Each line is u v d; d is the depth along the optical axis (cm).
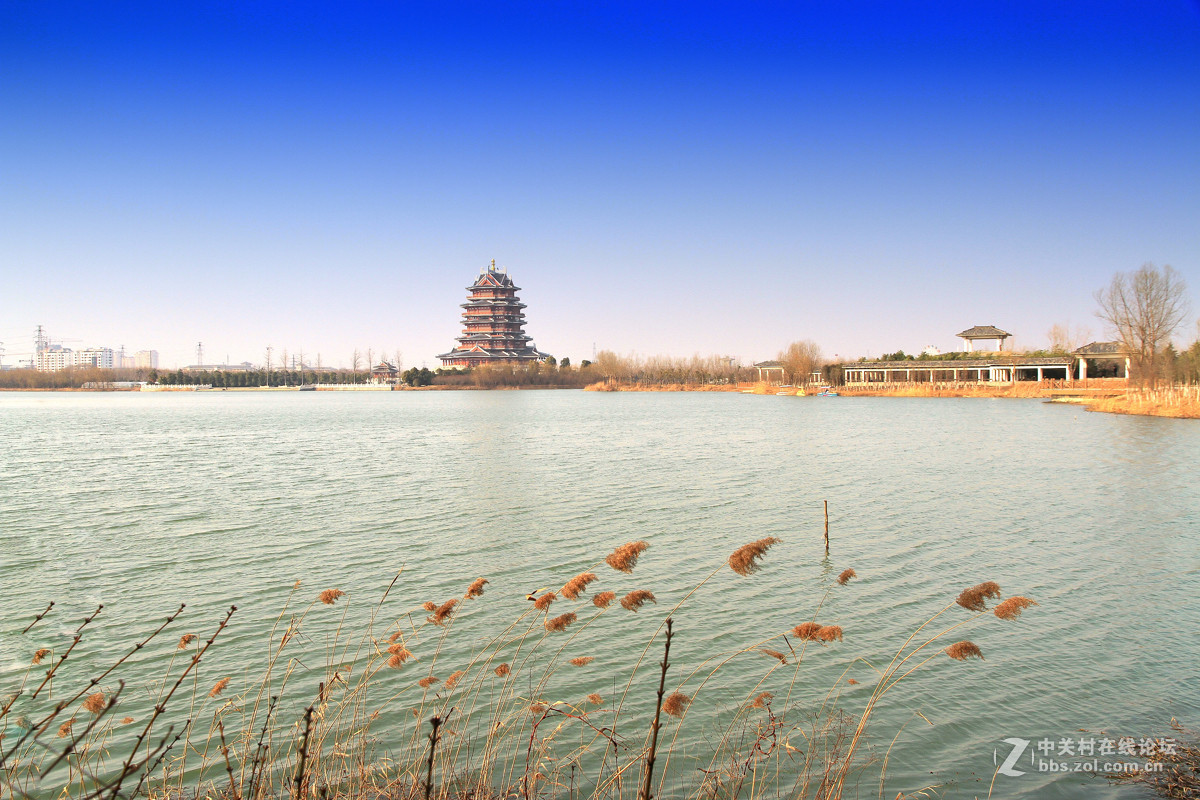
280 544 2330
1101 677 1309
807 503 2905
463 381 19825
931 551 2133
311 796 944
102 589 1884
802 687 1309
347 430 7181
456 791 985
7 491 3438
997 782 1014
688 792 1005
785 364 15550
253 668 1401
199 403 14488
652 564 2044
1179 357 8906
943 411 8712
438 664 1411
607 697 1280
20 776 1015
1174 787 983
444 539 2364
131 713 1227
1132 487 3141
